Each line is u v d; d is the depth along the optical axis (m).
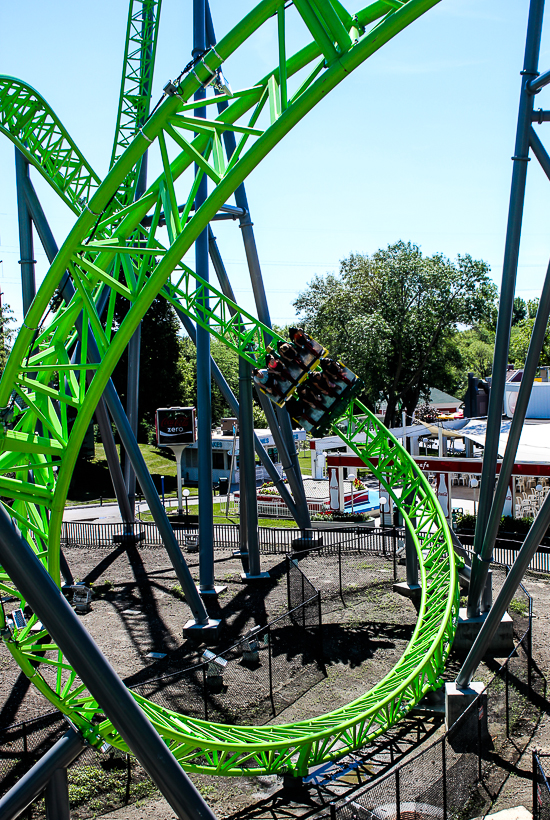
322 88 7.53
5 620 10.58
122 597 23.62
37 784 10.51
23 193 21.14
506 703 13.64
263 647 18.59
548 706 14.73
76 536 32.94
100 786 12.36
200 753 11.97
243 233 26.50
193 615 19.75
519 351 85.06
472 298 57.62
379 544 29.80
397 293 58.66
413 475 21.56
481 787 12.02
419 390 65.62
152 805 11.90
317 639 19.06
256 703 15.30
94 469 59.97
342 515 36.94
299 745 12.33
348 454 37.09
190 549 30.03
